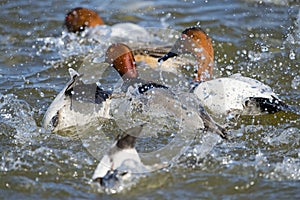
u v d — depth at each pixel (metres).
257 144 17.84
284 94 21.64
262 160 16.77
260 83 20.52
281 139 18.09
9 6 30.58
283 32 26.83
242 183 15.72
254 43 26.11
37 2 31.28
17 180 16.02
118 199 15.05
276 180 15.86
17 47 26.55
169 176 15.94
